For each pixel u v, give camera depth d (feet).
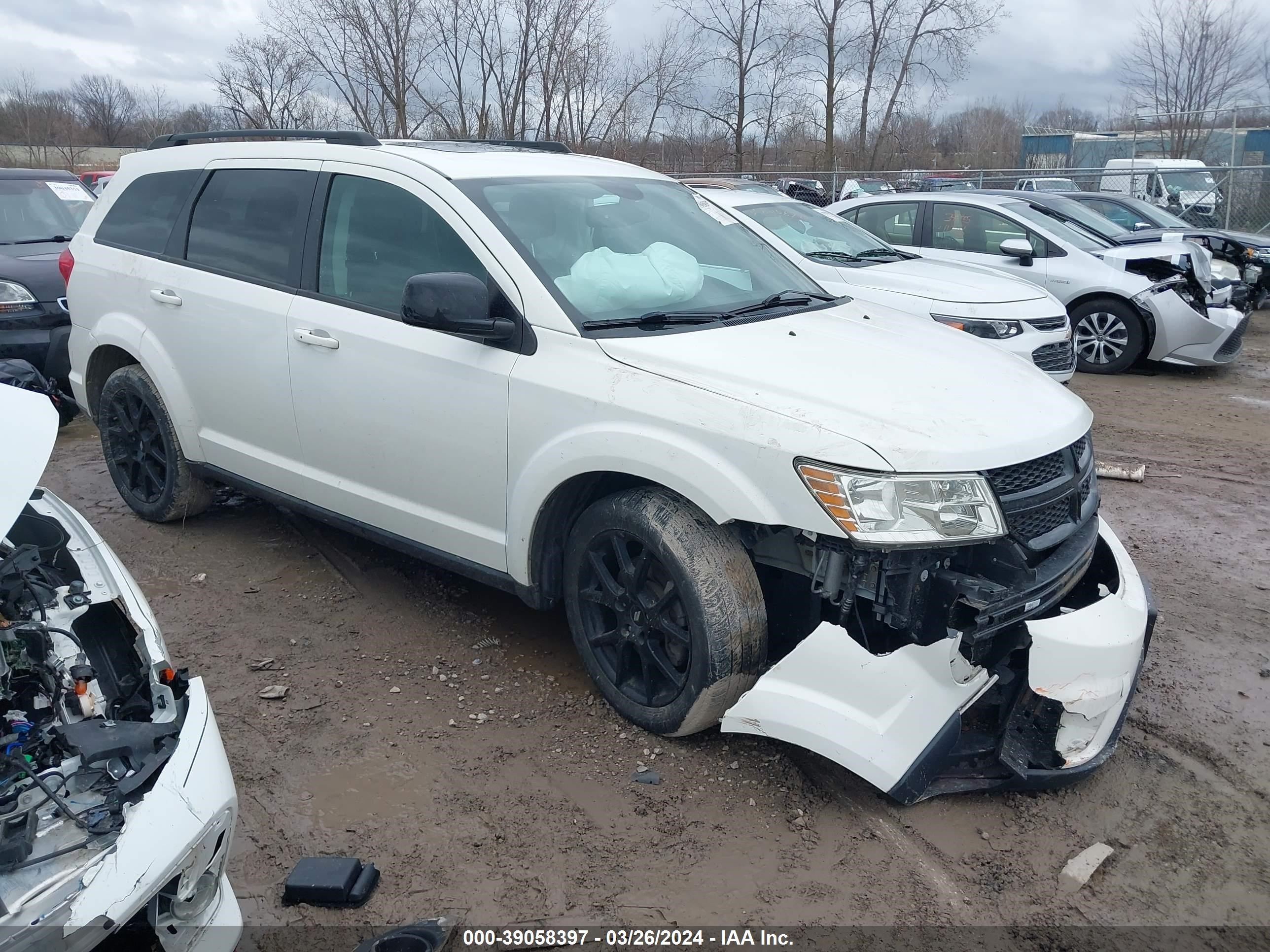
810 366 10.54
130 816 6.27
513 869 9.13
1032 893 8.93
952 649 9.10
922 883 9.04
